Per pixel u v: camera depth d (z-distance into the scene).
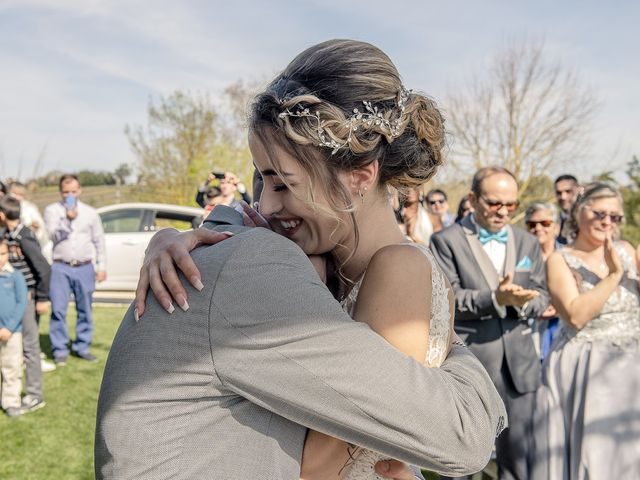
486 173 3.75
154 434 1.03
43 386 6.01
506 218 3.73
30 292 5.65
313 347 1.02
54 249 6.89
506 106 21.94
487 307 3.45
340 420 1.03
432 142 1.29
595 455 3.03
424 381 1.07
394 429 1.04
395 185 1.29
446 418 1.06
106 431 1.06
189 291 1.05
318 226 1.20
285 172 1.14
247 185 20.77
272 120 1.13
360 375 1.02
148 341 1.05
